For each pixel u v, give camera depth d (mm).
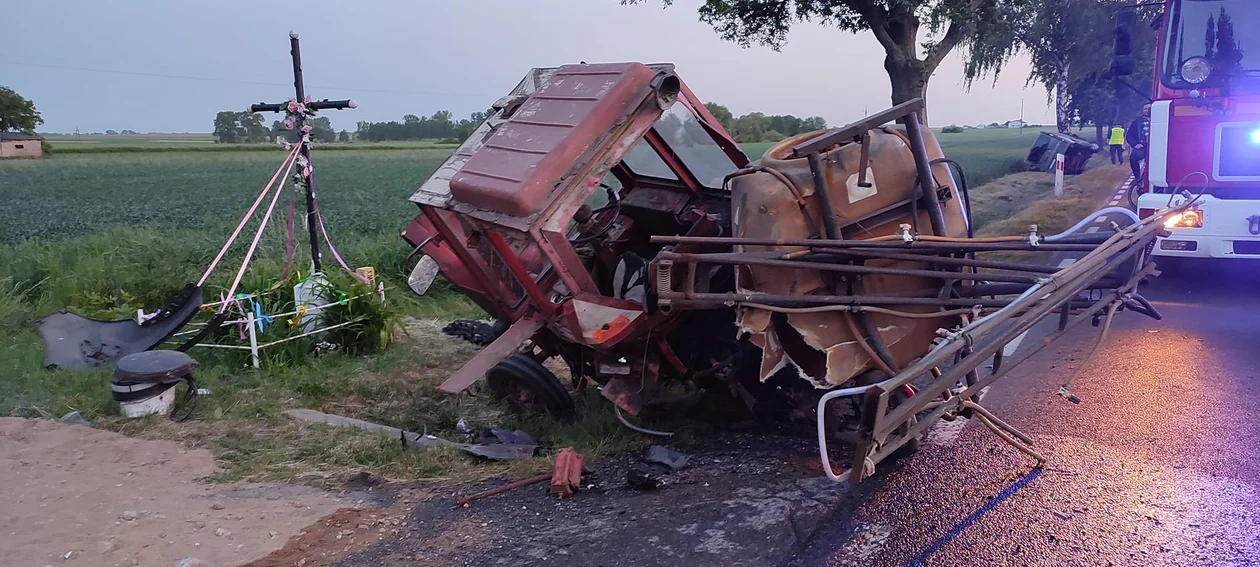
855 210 4762
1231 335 7133
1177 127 8250
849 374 4676
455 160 6086
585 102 5000
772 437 5359
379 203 25938
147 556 3760
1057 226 13594
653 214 6773
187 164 61312
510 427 6051
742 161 6160
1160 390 5777
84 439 5410
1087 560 3566
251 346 7250
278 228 13906
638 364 5621
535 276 5715
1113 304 4582
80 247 11680
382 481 4855
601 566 3621
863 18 15008
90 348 7234
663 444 5391
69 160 67250
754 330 4598
